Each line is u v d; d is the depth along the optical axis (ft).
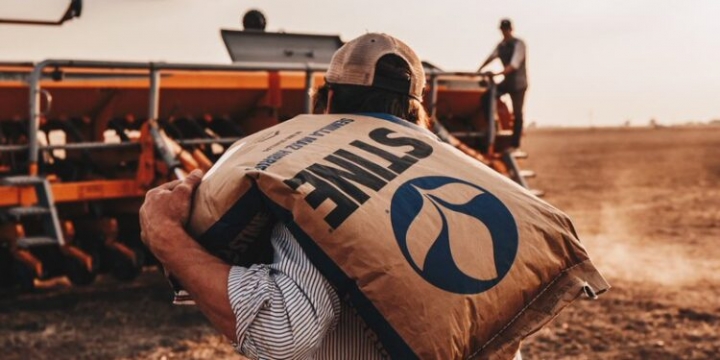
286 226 5.98
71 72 30.01
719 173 99.66
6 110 29.60
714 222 50.21
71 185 28.71
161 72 31.86
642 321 25.09
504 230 6.22
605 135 333.62
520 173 39.27
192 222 6.39
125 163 32.68
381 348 5.98
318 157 6.23
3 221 28.45
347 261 5.83
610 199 67.56
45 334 23.93
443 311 5.82
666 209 58.80
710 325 24.76
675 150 172.45
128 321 25.59
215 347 22.74
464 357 5.98
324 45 36.94
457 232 6.05
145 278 32.45
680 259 36.35
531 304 6.30
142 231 6.39
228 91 33.71
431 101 36.37
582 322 25.00
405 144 6.52
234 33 34.22
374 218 5.91
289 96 35.32
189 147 33.30
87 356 21.75
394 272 5.80
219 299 5.88
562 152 171.42
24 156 31.09
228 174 6.25
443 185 6.25
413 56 7.04
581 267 6.48
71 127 31.07
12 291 30.04
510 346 6.11
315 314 5.79
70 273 29.25
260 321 5.73
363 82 6.84
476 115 40.96
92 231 30.71
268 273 5.94
